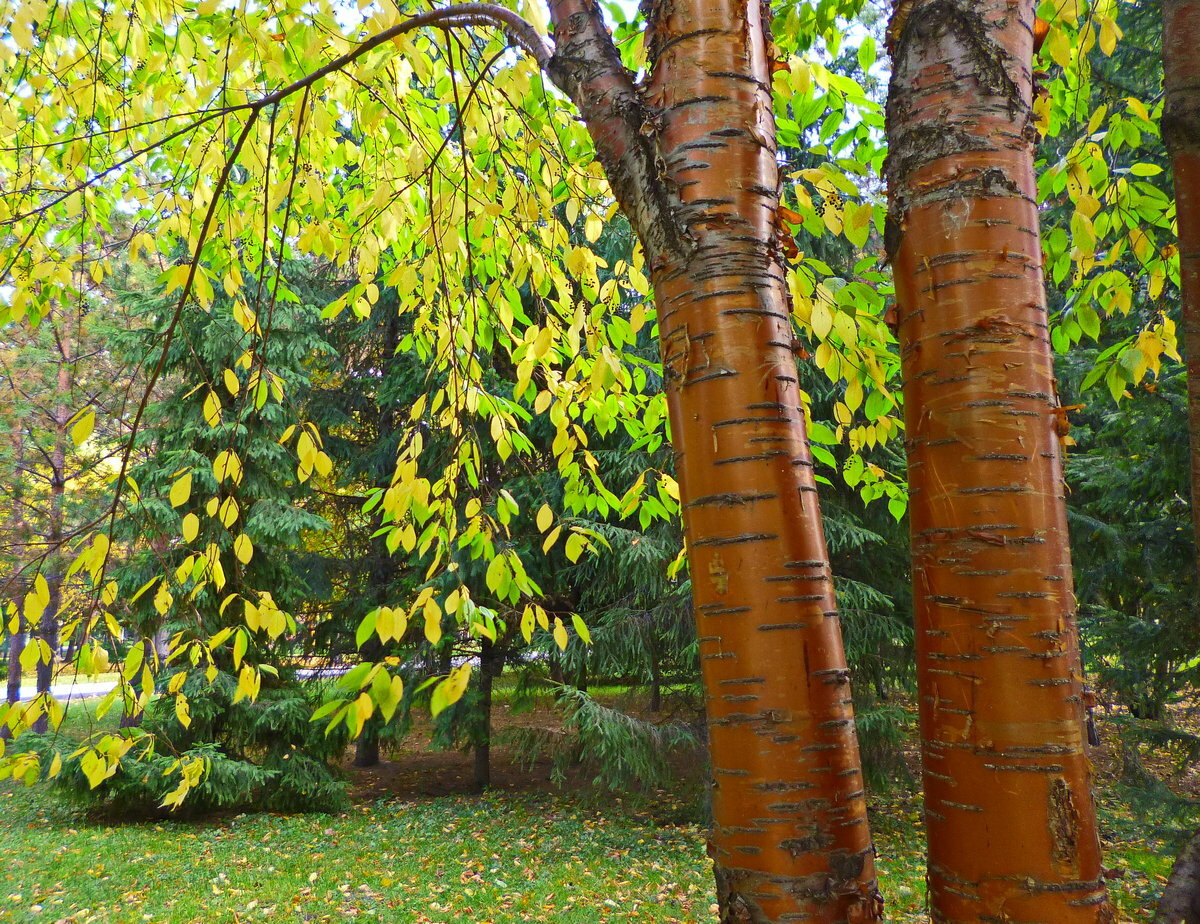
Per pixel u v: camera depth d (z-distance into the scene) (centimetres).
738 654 97
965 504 93
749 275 103
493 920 523
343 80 221
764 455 99
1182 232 108
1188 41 107
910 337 101
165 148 252
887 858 645
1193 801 546
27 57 217
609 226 578
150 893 568
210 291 177
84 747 179
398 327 873
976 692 90
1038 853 85
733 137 107
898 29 107
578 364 213
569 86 121
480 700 834
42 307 234
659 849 672
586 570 769
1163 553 561
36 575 171
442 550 198
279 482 797
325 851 668
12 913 531
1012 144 99
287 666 827
